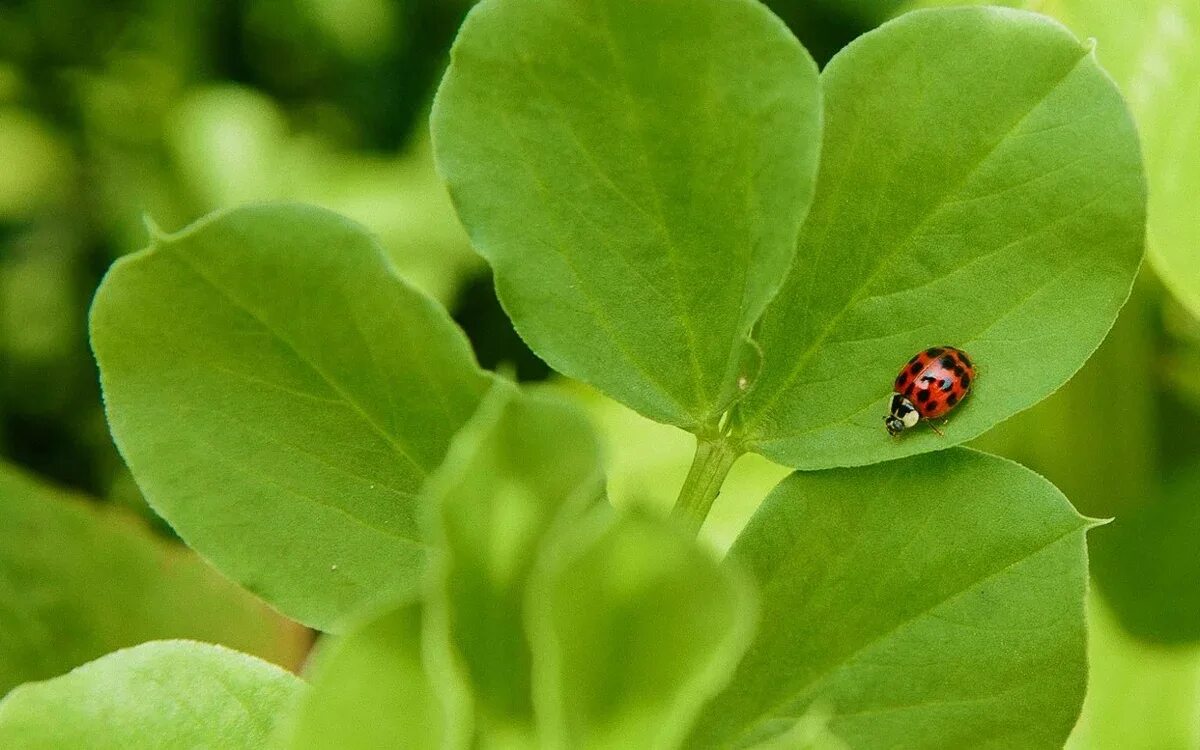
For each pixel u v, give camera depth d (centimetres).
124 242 55
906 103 21
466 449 18
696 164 21
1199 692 28
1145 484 32
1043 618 21
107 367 20
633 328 21
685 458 36
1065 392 32
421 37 57
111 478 50
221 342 20
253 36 58
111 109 57
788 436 22
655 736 18
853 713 21
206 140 54
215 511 21
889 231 21
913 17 21
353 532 21
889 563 21
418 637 18
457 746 18
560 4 20
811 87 20
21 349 53
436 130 21
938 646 21
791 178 21
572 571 18
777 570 21
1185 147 26
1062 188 21
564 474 18
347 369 20
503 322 48
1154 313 31
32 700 21
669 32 20
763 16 20
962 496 21
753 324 21
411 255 50
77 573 27
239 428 21
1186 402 32
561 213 21
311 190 52
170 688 21
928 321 21
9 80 56
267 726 21
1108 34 27
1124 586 29
